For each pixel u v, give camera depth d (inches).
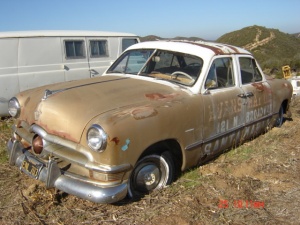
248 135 215.2
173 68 189.2
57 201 151.0
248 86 210.2
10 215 140.6
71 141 138.6
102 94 157.4
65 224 135.6
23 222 136.3
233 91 194.2
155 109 147.4
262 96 221.5
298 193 162.9
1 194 156.8
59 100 151.4
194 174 177.3
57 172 138.7
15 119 171.3
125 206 147.5
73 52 339.0
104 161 130.8
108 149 129.6
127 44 386.0
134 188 151.3
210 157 186.7
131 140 134.9
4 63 293.9
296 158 203.5
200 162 179.2
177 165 170.7
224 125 186.4
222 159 198.8
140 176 151.1
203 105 170.6
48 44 319.3
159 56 197.0
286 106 267.4
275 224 138.6
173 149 163.0
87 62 349.4
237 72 202.4
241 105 198.8
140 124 138.3
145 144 140.6
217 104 179.8
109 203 135.0
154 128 143.5
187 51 189.9
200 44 202.8
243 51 217.9
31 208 145.3
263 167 190.2
